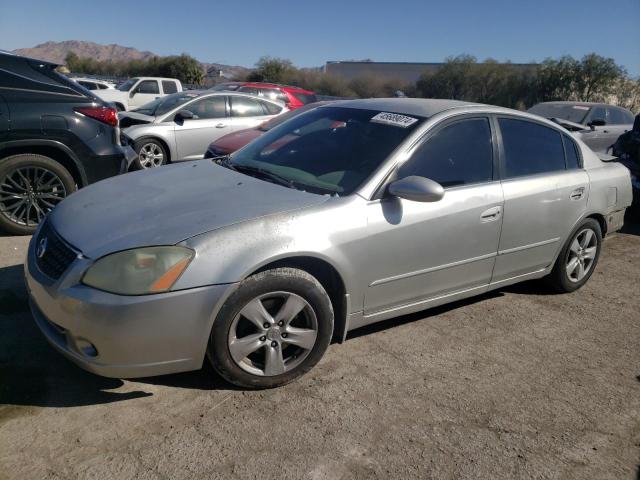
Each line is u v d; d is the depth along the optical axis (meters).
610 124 11.24
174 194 3.22
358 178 3.31
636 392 3.32
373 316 3.39
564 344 3.87
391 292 3.39
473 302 4.46
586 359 3.68
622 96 34.50
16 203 5.12
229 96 9.83
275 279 2.85
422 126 3.55
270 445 2.61
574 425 2.95
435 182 3.22
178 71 50.66
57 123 5.20
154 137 8.95
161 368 2.71
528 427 2.91
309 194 3.21
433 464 2.58
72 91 5.38
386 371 3.32
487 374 3.39
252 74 47.22
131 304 2.56
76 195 3.46
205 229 2.77
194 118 9.37
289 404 2.93
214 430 2.68
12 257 4.61
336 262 3.04
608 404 3.17
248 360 2.96
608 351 3.81
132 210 3.01
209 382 3.06
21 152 5.12
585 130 10.34
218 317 2.74
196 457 2.49
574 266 4.65
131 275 2.60
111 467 2.39
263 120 9.97
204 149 9.45
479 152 3.80
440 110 3.74
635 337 4.05
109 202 3.19
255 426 2.73
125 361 2.63
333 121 3.97
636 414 3.09
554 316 4.31
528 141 4.17
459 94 39.19
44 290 2.73
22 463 2.38
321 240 2.98
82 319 2.58
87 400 2.83
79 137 5.32
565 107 11.49
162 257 2.64
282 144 3.95
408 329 3.90
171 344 2.68
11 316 3.58
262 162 3.80
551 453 2.72
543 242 4.23
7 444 2.48
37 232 3.24
